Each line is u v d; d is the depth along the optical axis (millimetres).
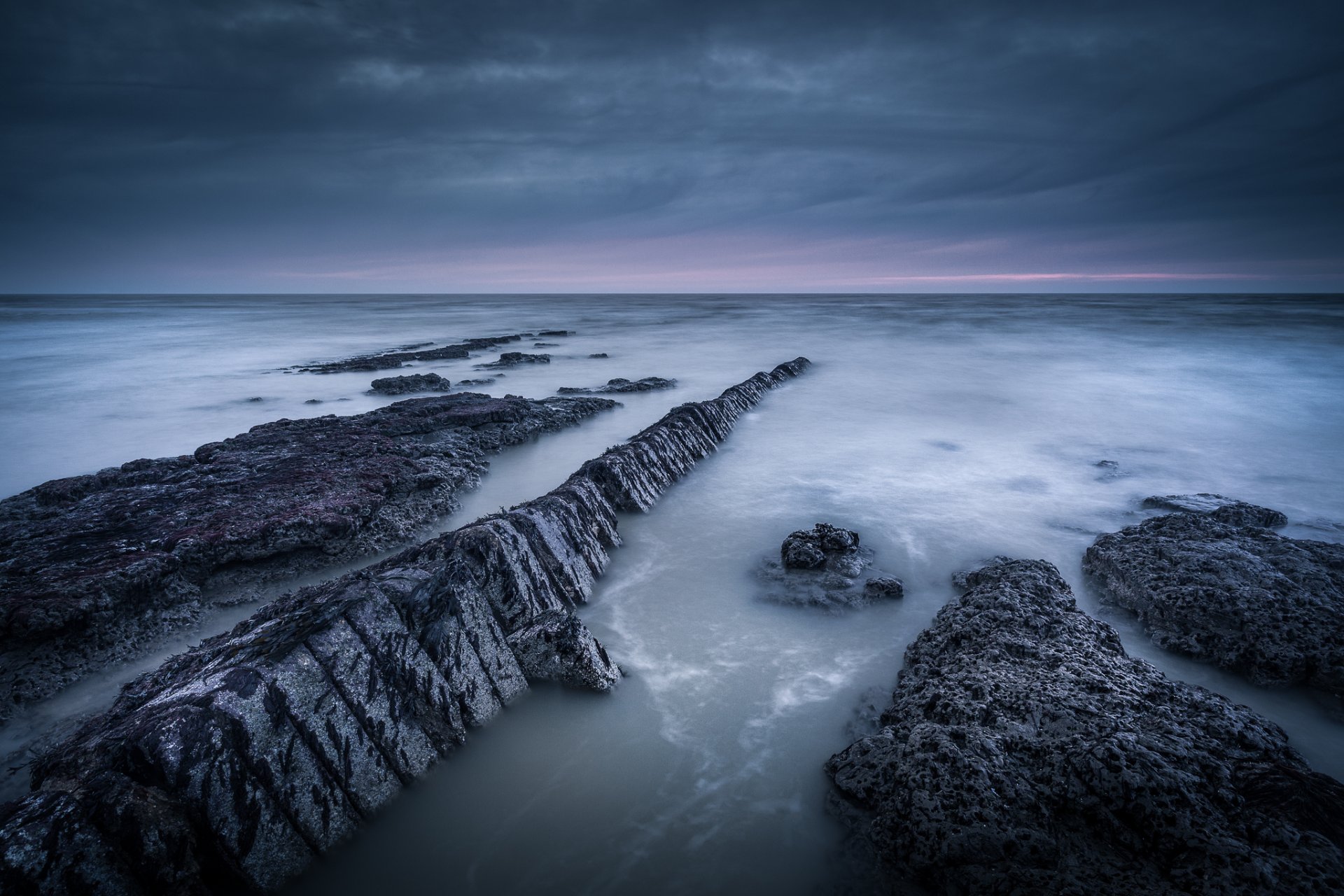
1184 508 10398
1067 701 5074
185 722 4066
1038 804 4273
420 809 4871
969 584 7918
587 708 5914
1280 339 36656
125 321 63562
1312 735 5773
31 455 15117
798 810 4926
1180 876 3809
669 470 12109
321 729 4543
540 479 12719
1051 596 7074
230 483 10445
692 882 4391
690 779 5219
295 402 21000
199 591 7980
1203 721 5074
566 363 30047
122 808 3662
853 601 7812
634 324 54219
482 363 30641
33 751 5598
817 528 9188
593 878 4438
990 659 5844
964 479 12523
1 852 3271
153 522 8781
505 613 6609
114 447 15836
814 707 6039
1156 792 4078
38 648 6559
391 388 22438
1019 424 17203
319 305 121750
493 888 4379
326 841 4414
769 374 23156
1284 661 6324
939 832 4199
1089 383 23422
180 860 3797
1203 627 6879
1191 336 38500
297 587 8438
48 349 36875
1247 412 18453
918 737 4801
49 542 8164
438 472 11555
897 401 20266
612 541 9227
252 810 4141
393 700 4984
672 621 7453
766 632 7246
